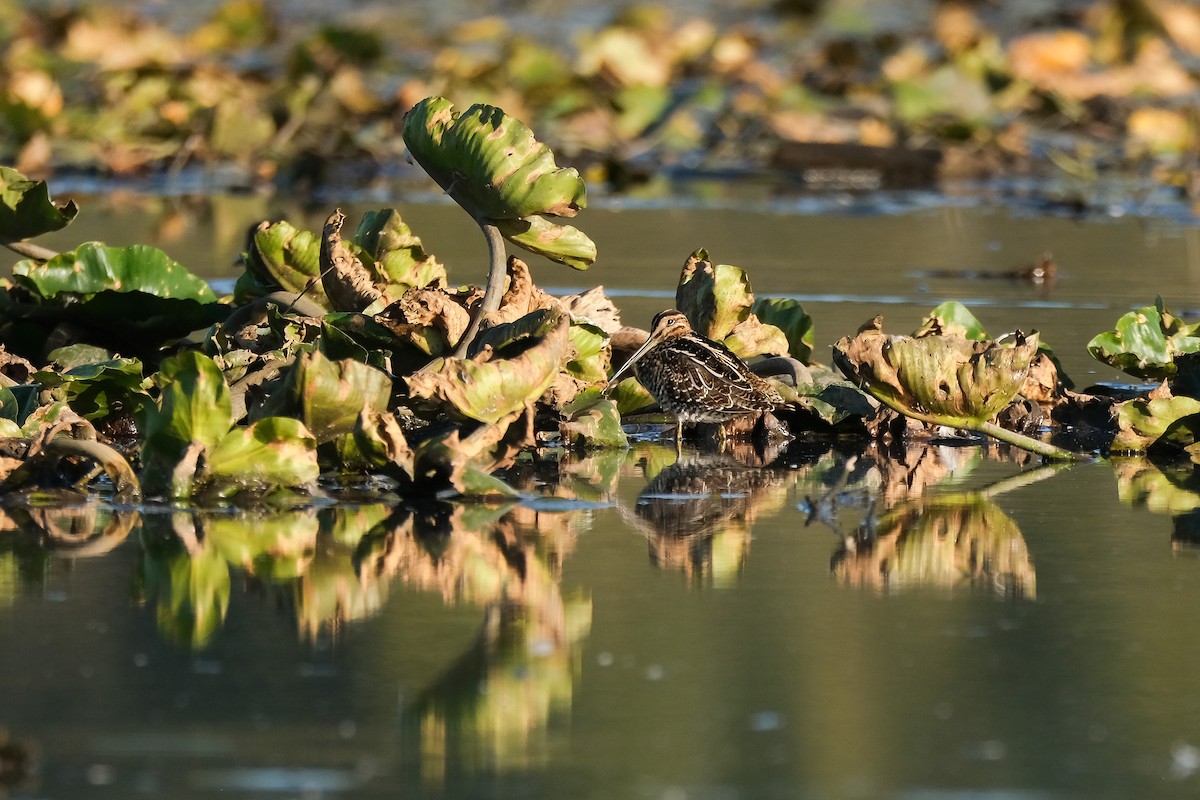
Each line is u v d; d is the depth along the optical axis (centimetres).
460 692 668
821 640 734
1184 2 3891
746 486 1011
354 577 809
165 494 919
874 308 1564
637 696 668
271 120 2673
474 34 3703
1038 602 788
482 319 1045
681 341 1135
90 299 1104
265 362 1046
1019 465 1077
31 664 689
